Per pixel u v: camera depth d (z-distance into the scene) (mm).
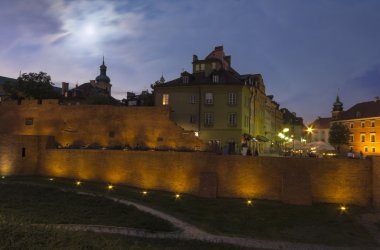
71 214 26109
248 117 58875
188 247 19812
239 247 21359
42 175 42875
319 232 25500
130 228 23859
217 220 27312
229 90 54094
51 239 10922
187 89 55688
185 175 35594
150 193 35031
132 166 38250
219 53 64375
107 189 36188
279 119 104938
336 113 129500
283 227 26266
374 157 30594
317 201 31516
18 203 28625
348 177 31109
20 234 11000
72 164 41562
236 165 33875
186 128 55062
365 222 27422
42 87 64625
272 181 32750
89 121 48312
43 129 49344
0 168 42188
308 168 31969
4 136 42594
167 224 25188
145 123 46844
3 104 51344
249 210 29812
